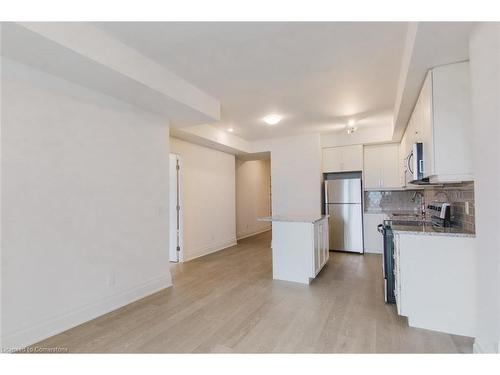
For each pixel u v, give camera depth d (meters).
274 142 6.18
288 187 6.02
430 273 2.29
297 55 2.57
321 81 3.16
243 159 7.51
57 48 1.93
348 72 2.93
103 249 2.73
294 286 3.48
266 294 3.21
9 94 2.05
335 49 2.46
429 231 2.36
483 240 1.75
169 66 2.79
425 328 2.31
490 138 1.61
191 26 2.12
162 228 3.49
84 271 2.54
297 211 5.91
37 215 2.20
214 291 3.33
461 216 2.67
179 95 3.03
